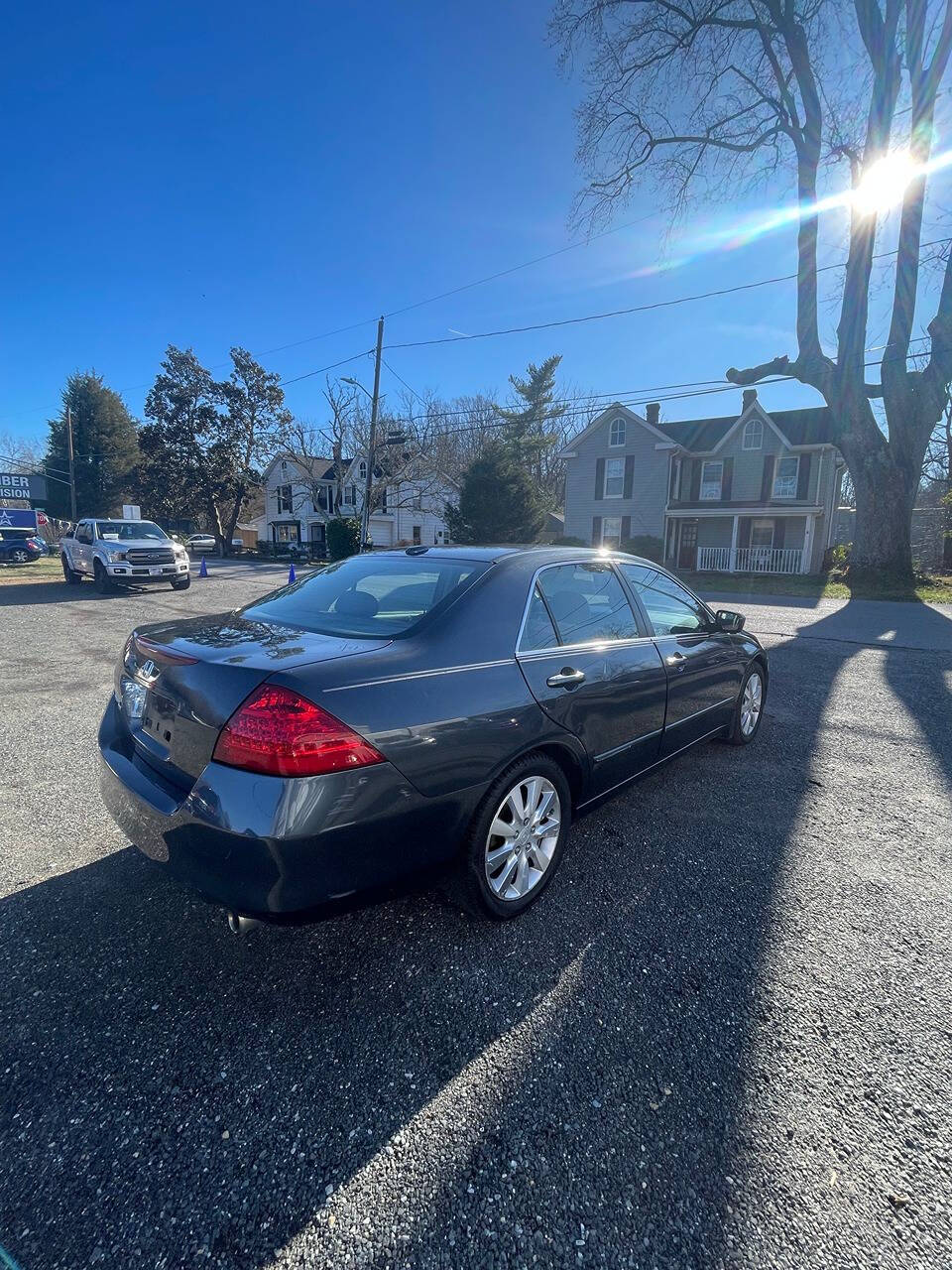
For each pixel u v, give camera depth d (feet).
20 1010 6.44
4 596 44.93
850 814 11.12
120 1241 4.36
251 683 6.24
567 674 8.56
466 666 7.50
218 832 5.98
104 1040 6.09
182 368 144.56
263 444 143.64
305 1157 4.97
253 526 199.31
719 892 8.68
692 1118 5.31
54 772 12.73
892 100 55.42
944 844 10.05
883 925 7.98
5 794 11.68
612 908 8.30
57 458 158.20
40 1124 5.22
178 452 145.28
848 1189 4.74
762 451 89.35
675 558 99.19
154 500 147.64
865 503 63.36
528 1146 5.07
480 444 132.05
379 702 6.52
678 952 7.45
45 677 20.58
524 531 88.84
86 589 50.21
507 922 7.97
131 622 32.45
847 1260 4.25
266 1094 5.52
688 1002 6.64
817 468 85.15
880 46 55.26
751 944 7.60
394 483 110.01
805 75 58.13
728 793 11.98
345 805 6.11
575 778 9.05
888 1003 6.63
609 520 98.99
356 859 6.29
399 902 8.41
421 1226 4.48
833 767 13.35
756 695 14.84
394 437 96.22
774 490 88.79
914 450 61.77
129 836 7.12
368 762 6.27
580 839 10.13
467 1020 6.39
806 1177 4.83
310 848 5.95
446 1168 4.89
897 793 12.05
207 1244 4.35
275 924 6.14
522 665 8.08
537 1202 4.65
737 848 9.87
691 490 97.50
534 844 8.27
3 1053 5.92
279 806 5.81
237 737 6.05
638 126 60.29
